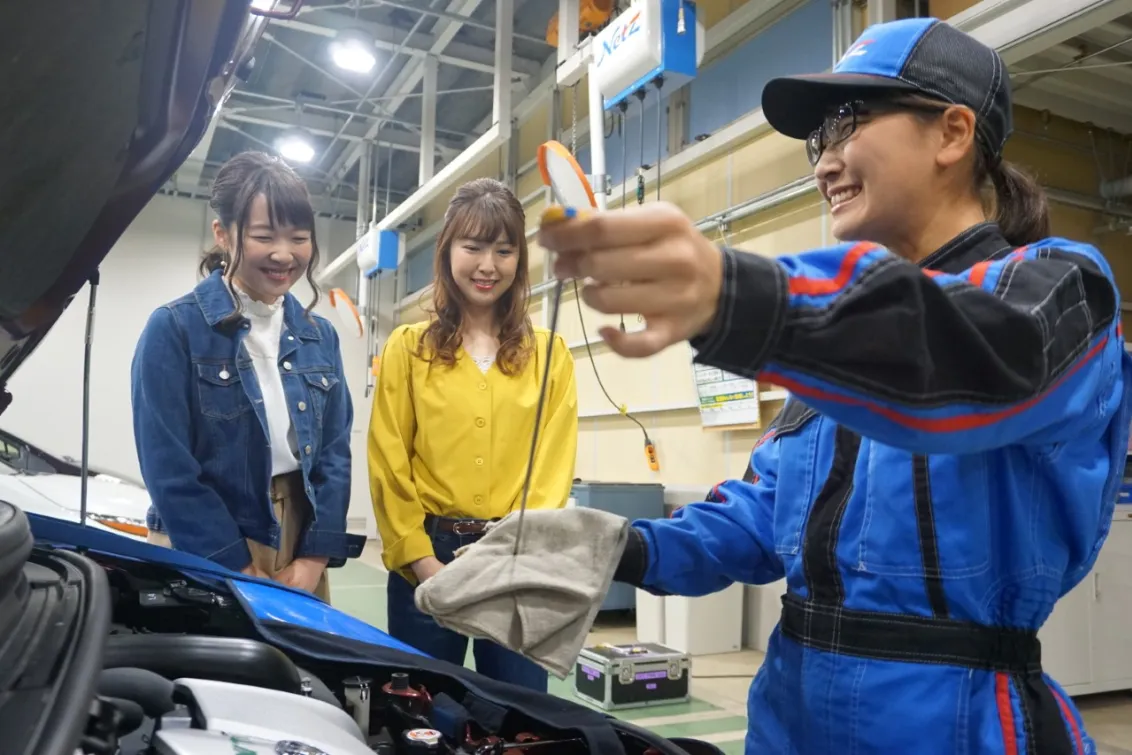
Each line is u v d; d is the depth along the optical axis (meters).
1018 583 0.59
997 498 0.59
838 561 0.65
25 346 0.66
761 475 0.83
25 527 0.55
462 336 1.31
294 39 5.12
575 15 3.40
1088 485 0.58
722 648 3.48
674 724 2.55
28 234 0.50
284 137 6.25
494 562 0.65
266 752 0.49
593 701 2.79
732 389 3.51
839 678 0.62
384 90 5.77
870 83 0.63
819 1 3.22
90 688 0.43
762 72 3.51
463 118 6.20
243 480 1.25
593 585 0.65
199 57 0.48
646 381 4.21
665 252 0.35
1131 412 0.61
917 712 0.58
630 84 2.65
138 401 1.22
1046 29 2.28
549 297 5.12
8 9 0.35
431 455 1.26
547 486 1.29
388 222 5.82
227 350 1.26
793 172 3.32
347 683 0.75
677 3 2.53
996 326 0.40
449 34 4.79
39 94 0.40
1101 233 3.46
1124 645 2.84
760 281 0.37
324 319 1.49
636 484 3.84
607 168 4.49
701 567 0.75
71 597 0.59
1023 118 3.33
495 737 0.67
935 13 2.83
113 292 6.73
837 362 0.37
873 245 0.41
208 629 0.91
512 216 1.29
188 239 7.00
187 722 0.53
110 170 0.51
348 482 1.39
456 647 1.28
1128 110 3.40
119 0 0.39
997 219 0.68
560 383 1.37
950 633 0.58
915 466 0.61
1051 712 0.58
